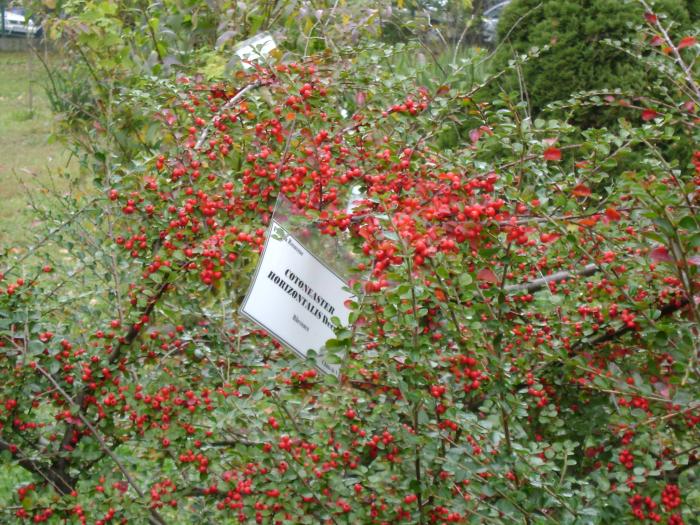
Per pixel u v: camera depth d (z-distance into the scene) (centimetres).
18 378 221
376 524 209
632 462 215
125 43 496
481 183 218
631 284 226
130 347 224
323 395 210
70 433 227
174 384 219
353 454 214
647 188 191
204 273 221
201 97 290
